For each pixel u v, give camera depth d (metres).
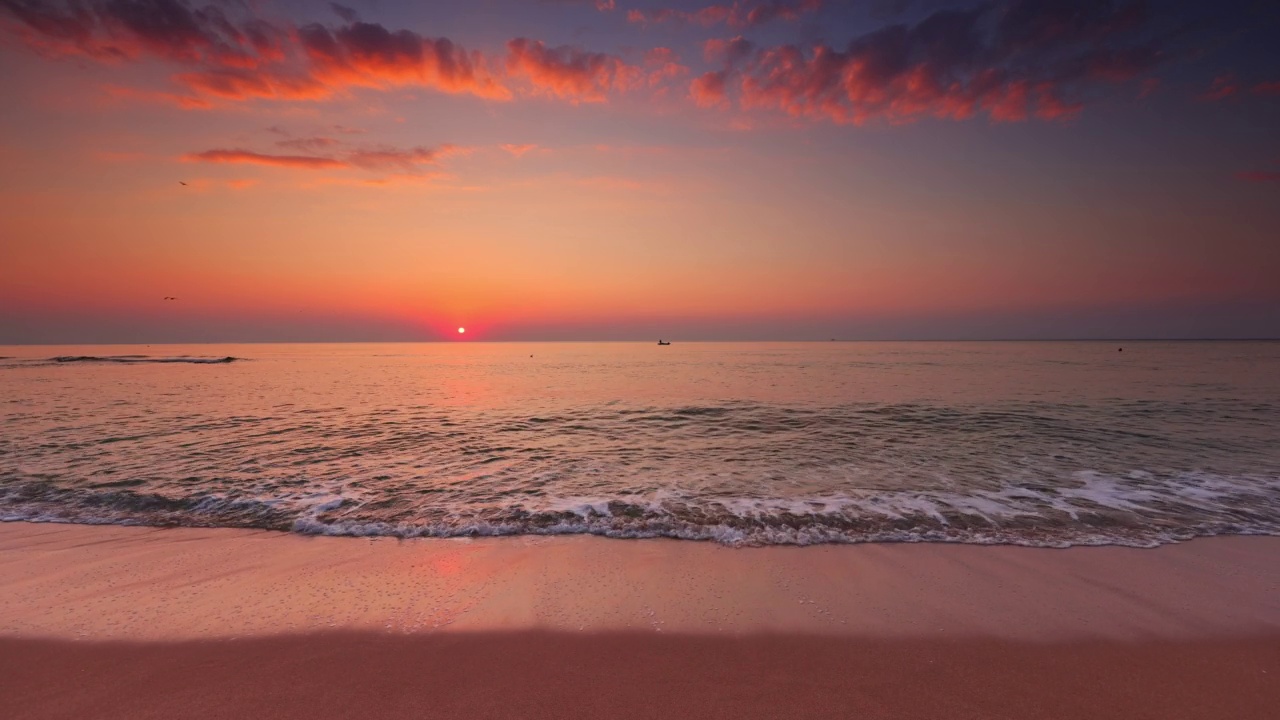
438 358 87.31
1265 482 9.97
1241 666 4.07
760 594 5.41
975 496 9.15
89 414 19.25
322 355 104.31
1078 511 8.27
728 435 15.59
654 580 5.77
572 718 3.47
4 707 3.55
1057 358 67.69
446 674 3.97
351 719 3.46
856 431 15.98
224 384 34.06
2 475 10.43
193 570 6.01
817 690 3.78
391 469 11.30
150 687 3.79
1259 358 65.81
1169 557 6.39
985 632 4.62
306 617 4.88
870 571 6.01
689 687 3.81
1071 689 3.79
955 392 26.34
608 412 20.50
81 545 6.81
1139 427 16.03
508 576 5.88
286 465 11.59
